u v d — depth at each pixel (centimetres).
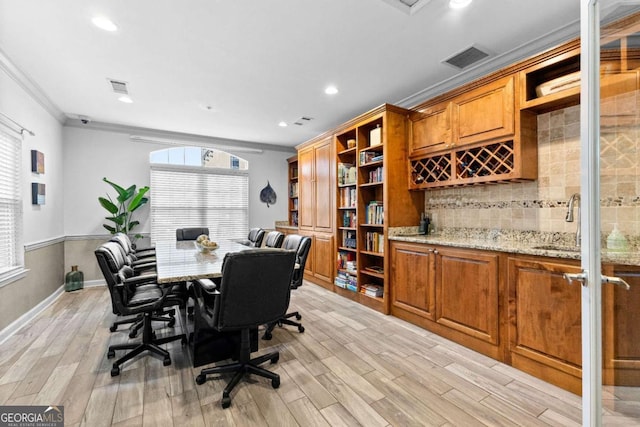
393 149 321
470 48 251
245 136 530
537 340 194
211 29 223
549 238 237
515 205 260
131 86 321
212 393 181
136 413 162
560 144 232
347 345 247
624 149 140
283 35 231
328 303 361
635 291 139
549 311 188
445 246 256
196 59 266
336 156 402
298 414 163
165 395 179
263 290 177
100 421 156
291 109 395
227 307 169
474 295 232
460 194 305
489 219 279
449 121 282
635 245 144
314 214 454
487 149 261
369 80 311
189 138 517
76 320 303
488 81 251
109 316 315
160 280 174
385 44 245
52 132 379
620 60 130
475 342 235
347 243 391
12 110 279
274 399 176
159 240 493
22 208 295
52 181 377
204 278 186
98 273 445
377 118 333
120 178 464
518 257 204
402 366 213
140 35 229
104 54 256
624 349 135
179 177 511
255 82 314
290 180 610
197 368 210
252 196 580
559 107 229
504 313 214
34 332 272
